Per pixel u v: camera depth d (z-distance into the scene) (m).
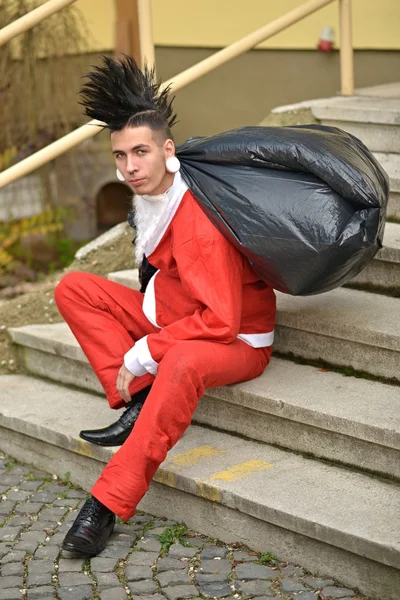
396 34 6.34
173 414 3.54
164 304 3.95
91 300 3.97
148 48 5.23
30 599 3.35
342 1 5.64
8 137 7.26
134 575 3.45
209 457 3.85
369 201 3.45
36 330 4.96
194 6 7.39
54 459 4.36
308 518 3.32
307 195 3.55
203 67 5.17
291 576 3.38
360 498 3.44
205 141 3.77
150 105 3.66
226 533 3.65
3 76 7.17
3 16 7.11
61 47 7.21
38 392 4.77
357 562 3.24
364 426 3.54
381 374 3.92
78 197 7.69
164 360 3.56
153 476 3.82
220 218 3.62
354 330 3.92
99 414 4.44
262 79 7.19
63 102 7.29
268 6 6.99
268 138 3.62
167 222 3.75
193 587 3.35
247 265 3.79
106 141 7.72
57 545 3.71
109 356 3.96
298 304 4.24
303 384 3.94
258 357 3.92
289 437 3.85
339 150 3.56
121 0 7.65
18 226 7.23
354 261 3.58
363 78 6.57
